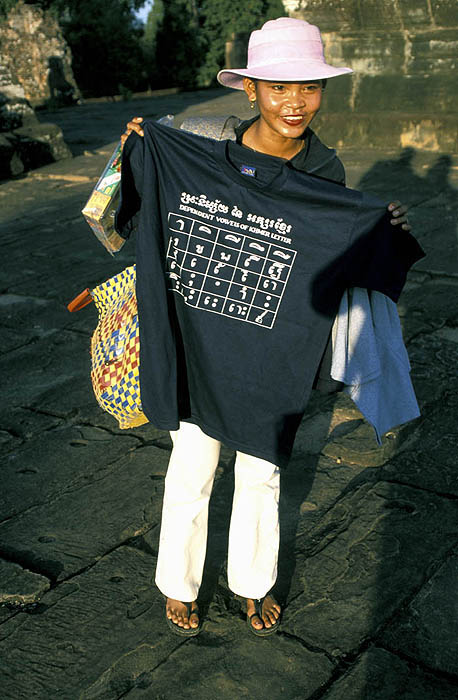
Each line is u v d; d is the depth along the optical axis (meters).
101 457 3.41
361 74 10.35
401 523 2.78
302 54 1.80
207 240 1.98
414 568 2.54
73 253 6.81
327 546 2.68
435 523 2.77
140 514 2.95
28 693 2.13
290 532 2.77
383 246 1.89
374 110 10.43
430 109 10.01
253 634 2.29
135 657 2.24
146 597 2.49
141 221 1.99
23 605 2.50
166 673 2.17
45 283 6.00
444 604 2.37
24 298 5.68
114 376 2.09
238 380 2.01
